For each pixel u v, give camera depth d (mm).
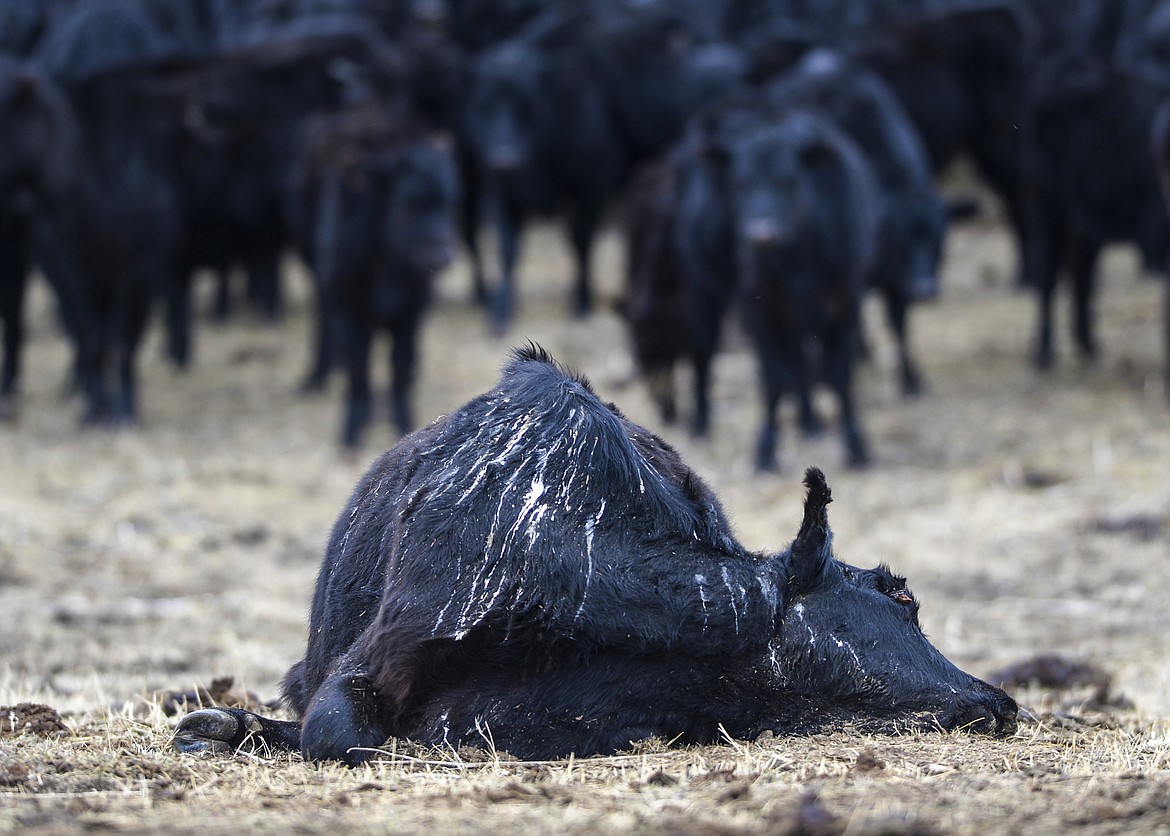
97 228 54094
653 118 76438
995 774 14812
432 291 53000
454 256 50031
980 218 87250
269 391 61250
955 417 54406
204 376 63938
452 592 15547
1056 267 59969
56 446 50625
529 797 14008
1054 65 60094
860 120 59156
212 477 47031
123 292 54906
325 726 15430
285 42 65938
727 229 49625
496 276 80062
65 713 20484
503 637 15336
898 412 55719
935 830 12859
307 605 33719
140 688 24328
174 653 28188
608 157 72062
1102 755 16328
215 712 16766
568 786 14391
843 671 15867
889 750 15414
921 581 36688
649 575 15602
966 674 16688
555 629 15320
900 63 70750
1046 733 17500
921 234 57719
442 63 73062
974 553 38938
